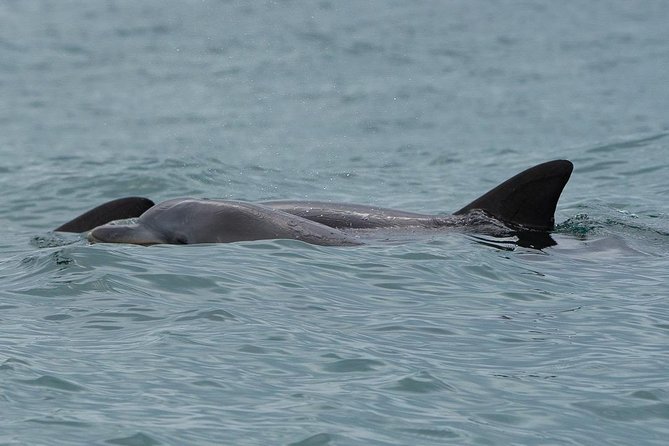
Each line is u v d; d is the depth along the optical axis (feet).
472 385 100.37
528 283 145.69
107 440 84.12
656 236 186.19
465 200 250.98
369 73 550.36
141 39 651.25
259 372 101.86
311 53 604.90
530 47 638.94
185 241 169.37
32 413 89.20
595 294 140.05
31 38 651.66
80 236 191.72
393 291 138.31
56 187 263.90
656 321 125.59
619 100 468.75
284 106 465.47
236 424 88.53
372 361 106.01
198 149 363.35
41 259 146.92
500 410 94.02
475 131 399.44
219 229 169.07
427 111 449.06
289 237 168.66
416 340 115.14
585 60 593.83
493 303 133.59
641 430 90.68
